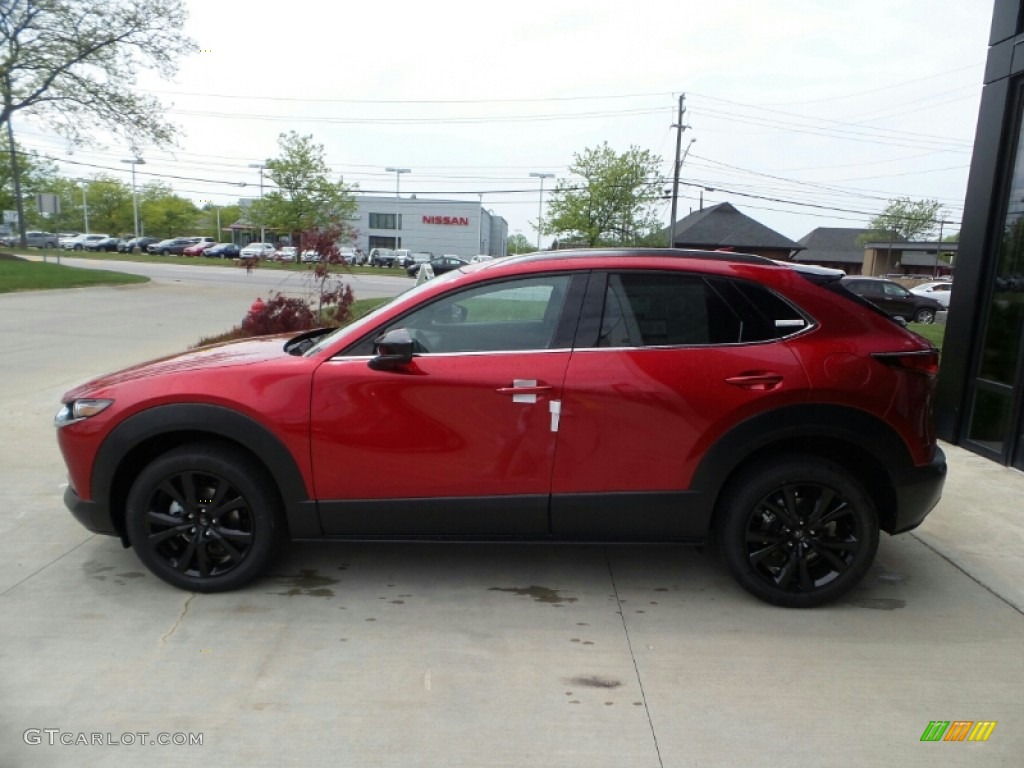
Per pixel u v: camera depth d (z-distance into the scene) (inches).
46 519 179.9
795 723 106.8
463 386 134.2
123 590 144.5
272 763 96.6
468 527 139.5
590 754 99.5
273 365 138.8
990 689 116.3
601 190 1481.3
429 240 3491.6
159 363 150.6
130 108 1180.5
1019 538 179.3
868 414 134.2
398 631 131.3
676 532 138.9
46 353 421.1
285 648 124.6
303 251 513.3
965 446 258.8
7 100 1124.5
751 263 141.1
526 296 140.7
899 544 175.5
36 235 2320.4
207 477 140.2
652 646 127.8
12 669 116.7
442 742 101.4
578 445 135.0
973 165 255.8
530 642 128.5
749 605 143.7
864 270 2640.3
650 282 139.0
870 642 130.3
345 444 135.8
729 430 134.2
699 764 97.9
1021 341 231.3
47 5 1069.1
